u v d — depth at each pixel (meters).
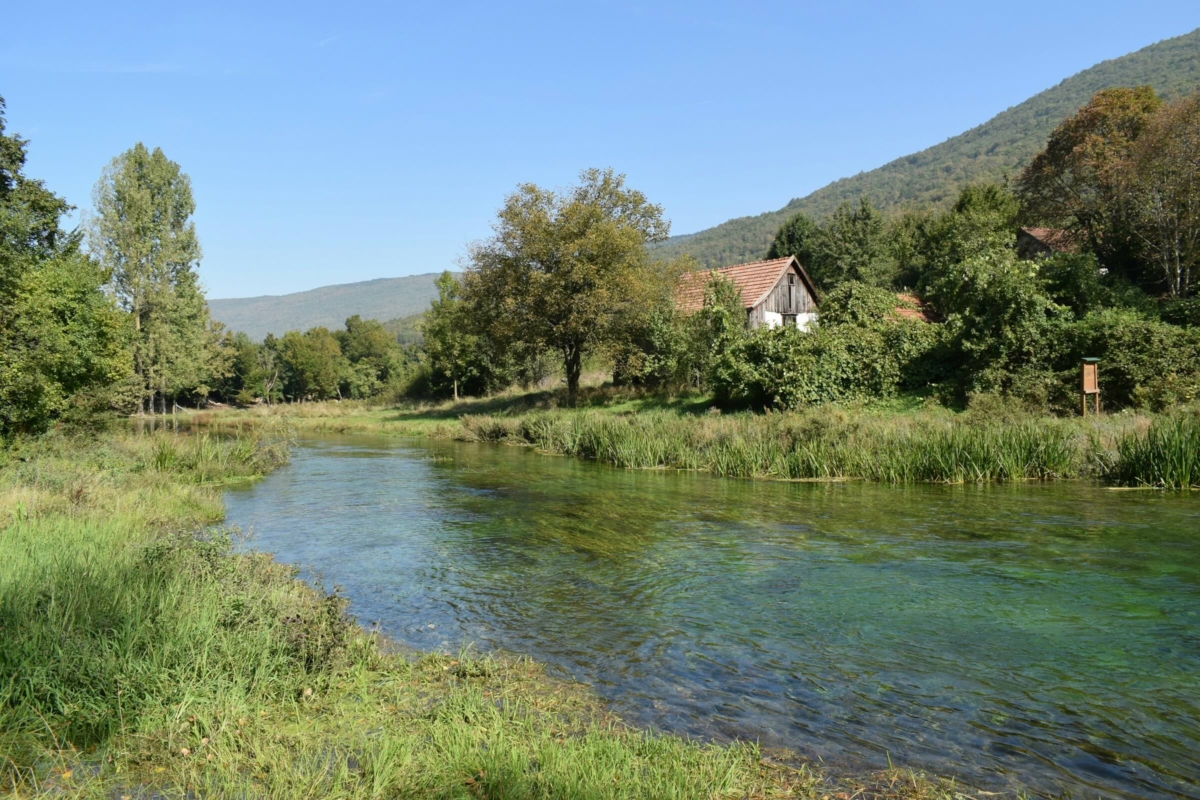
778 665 7.02
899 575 9.98
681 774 4.75
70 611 6.57
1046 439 18.17
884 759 5.23
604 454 25.41
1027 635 7.67
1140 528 12.42
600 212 38.12
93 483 15.40
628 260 37.50
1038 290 25.73
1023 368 24.52
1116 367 22.94
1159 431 16.91
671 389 34.28
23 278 20.20
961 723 5.79
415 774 4.80
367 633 8.00
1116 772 5.05
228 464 22.12
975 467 18.00
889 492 16.95
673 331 35.94
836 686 6.52
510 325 38.28
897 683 6.57
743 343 28.19
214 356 64.62
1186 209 33.44
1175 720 5.80
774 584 9.72
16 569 7.89
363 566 11.15
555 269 37.66
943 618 8.24
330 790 4.60
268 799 4.50
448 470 23.25
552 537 13.02
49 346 20.75
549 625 8.32
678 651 7.43
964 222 50.12
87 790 4.65
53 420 22.58
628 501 16.58
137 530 11.49
